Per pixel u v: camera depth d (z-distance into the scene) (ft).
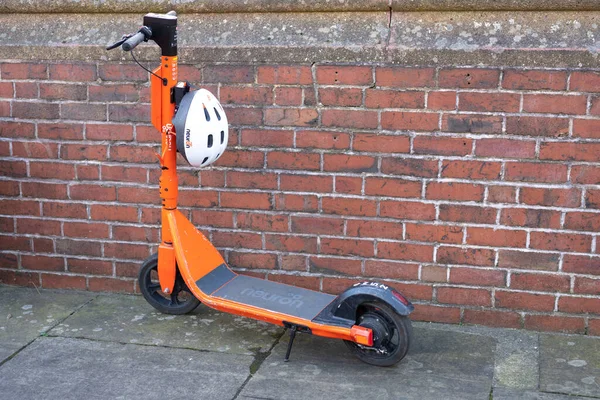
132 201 13.17
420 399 10.84
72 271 13.62
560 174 11.82
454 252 12.33
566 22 11.71
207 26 12.62
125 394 10.93
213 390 11.02
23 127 13.23
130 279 13.47
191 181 12.90
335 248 12.67
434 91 11.91
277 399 10.85
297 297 12.04
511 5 11.78
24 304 13.21
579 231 11.93
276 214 12.75
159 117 11.81
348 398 10.87
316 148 12.42
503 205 12.05
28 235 13.61
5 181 13.47
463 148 12.00
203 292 12.05
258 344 12.09
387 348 11.50
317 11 12.37
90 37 12.87
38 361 11.64
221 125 11.65
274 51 12.24
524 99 11.71
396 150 12.18
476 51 11.71
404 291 12.59
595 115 11.59
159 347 12.00
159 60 12.66
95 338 12.23
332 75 12.14
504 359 11.66
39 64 12.98
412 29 12.05
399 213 12.36
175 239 12.15
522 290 12.26
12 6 13.07
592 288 12.05
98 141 13.07
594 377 11.23
